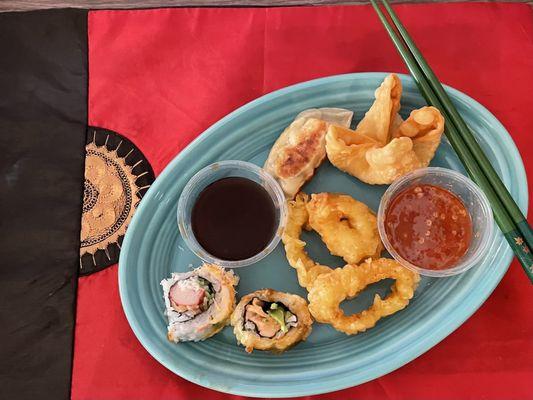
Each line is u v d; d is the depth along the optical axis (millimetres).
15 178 297
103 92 307
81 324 274
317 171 289
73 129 302
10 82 312
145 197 274
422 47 302
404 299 258
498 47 300
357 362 253
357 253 266
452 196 270
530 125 288
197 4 317
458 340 262
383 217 268
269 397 249
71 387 266
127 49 311
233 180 281
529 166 282
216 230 274
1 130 305
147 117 302
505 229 242
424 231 265
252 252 271
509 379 256
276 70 305
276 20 312
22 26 318
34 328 274
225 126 280
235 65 306
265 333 265
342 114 284
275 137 289
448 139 264
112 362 268
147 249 275
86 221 289
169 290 271
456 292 260
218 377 254
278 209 275
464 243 264
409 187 272
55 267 283
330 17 310
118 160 296
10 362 270
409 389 257
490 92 294
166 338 265
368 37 306
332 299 256
